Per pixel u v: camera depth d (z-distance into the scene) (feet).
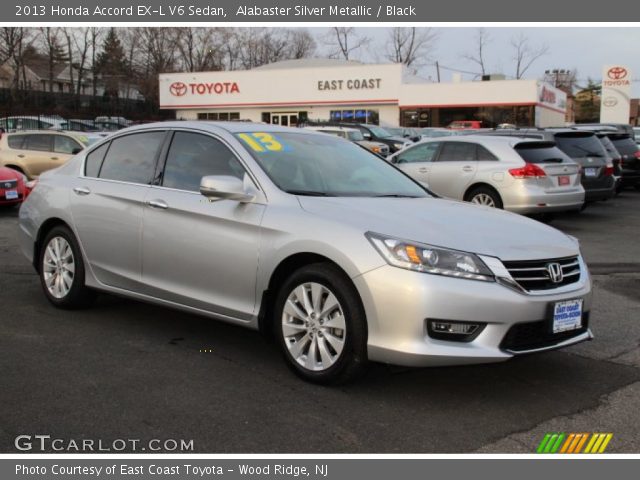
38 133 53.21
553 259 13.12
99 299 20.04
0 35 183.01
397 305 12.07
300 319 13.55
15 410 12.12
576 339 13.46
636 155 56.75
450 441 11.28
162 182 16.47
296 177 15.21
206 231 14.98
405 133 96.48
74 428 11.48
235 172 15.25
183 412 12.14
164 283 15.99
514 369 14.83
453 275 12.11
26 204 19.84
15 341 16.01
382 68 136.98
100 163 18.37
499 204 36.06
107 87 216.54
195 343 16.11
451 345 12.07
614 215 45.11
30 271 24.13
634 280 24.57
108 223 17.15
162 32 219.00
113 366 14.43
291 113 145.28
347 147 18.02
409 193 16.53
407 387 13.55
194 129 16.58
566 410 12.62
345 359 12.80
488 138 37.58
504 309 12.14
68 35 207.21
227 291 14.70
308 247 13.14
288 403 12.60
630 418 12.32
